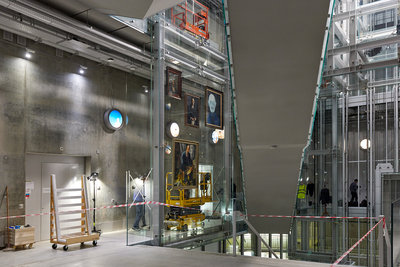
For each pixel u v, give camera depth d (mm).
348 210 11844
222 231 10758
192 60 10125
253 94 5801
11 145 8688
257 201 9422
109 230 11312
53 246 8094
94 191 10688
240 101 6004
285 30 4648
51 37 8859
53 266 6102
